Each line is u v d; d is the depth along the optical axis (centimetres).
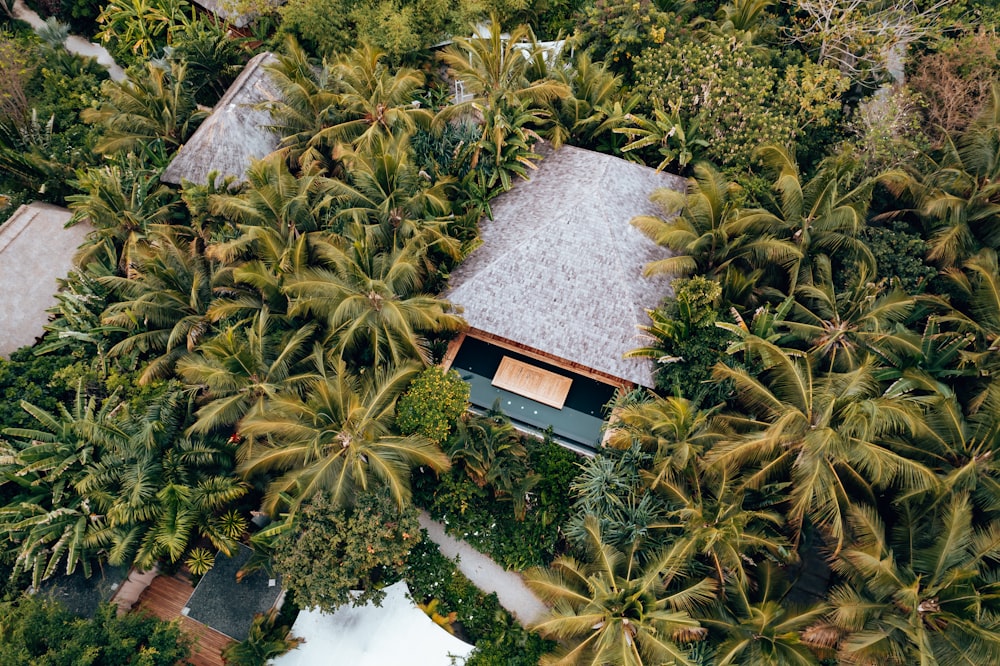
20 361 1964
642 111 2453
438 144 2267
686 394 1850
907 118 2191
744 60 2370
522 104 2259
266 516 1892
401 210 2034
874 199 2212
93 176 2161
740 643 1440
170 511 1625
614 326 1972
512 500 1916
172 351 1934
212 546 1836
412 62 2659
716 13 2688
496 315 2025
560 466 1912
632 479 1789
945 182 2006
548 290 2023
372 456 1611
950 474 1488
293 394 1709
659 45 2495
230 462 1788
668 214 2148
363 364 2012
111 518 1603
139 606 1802
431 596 1845
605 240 2038
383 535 1600
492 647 1764
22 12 3025
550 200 2148
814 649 1499
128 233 2178
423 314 1820
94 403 1803
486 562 1938
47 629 1428
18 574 1661
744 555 1605
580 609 1507
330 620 1741
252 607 1730
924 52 2422
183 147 2350
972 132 1995
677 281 1959
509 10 2728
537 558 1856
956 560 1432
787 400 1611
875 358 1756
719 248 1986
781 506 1708
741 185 2050
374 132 2105
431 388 1850
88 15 3012
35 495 1681
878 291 1828
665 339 1881
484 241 2148
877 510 1570
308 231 2058
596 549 1576
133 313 1880
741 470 1644
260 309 1927
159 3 2805
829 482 1507
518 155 2266
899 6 2459
